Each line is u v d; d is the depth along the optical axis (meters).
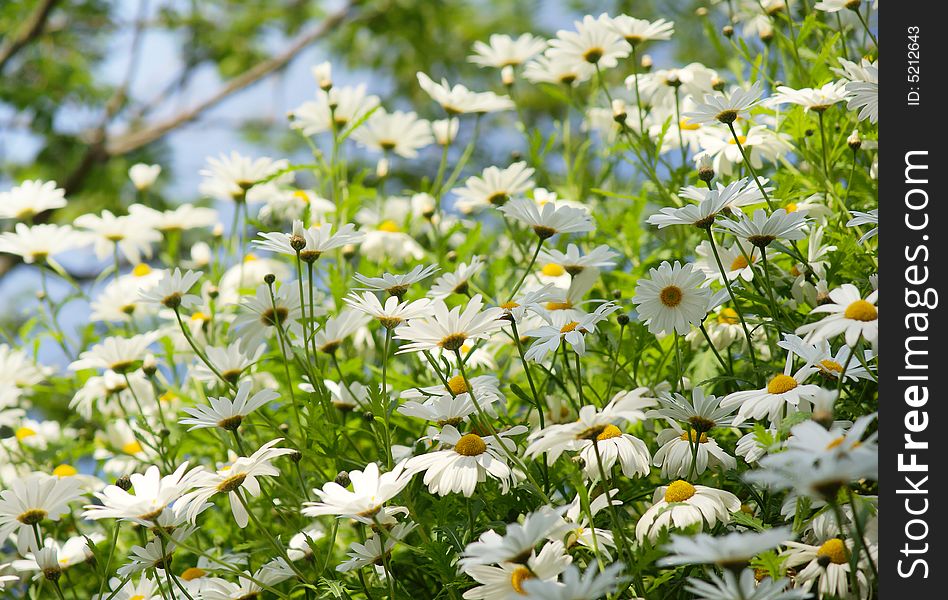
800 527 2.34
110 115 6.62
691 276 2.45
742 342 2.55
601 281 2.68
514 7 6.67
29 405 2.87
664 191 2.64
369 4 6.65
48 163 6.45
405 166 5.42
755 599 2.23
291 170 2.79
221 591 2.45
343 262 2.79
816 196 2.57
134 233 2.88
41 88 6.26
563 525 2.34
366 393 2.58
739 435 2.46
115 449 2.79
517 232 2.75
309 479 2.59
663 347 2.56
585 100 3.16
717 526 2.38
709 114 2.49
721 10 3.01
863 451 2.21
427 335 2.40
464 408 2.43
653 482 2.50
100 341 2.82
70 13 6.76
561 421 2.55
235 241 2.88
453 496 2.45
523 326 2.57
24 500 2.45
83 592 2.64
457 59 6.58
